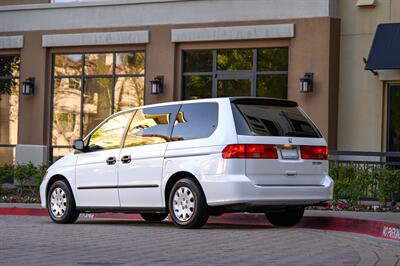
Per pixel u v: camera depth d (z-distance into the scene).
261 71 23.91
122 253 10.80
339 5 23.48
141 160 14.88
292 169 13.97
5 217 18.66
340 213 16.75
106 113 26.17
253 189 13.49
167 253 10.79
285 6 23.41
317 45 23.00
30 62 27.16
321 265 9.71
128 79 25.81
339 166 20.02
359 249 11.44
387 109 22.91
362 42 23.14
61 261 9.98
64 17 26.58
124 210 15.22
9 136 27.89
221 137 13.69
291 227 15.14
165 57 24.95
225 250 11.12
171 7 24.91
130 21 25.52
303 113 14.73
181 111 14.59
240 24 23.94
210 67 24.66
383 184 19.08
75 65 26.70
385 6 22.89
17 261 9.98
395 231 13.23
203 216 13.91
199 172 13.86
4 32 27.56
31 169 23.81
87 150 16.05
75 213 16.14
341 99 23.41
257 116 13.98
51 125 26.98
